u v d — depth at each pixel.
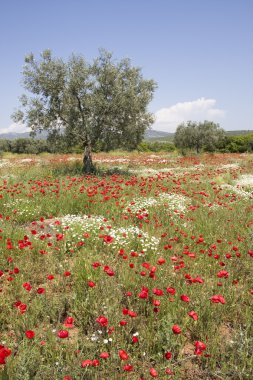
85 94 19.25
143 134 21.08
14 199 10.73
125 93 19.33
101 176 18.05
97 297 4.82
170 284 5.34
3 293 5.15
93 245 7.12
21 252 6.57
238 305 4.87
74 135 19.81
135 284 5.22
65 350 3.84
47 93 19.22
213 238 7.75
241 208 10.55
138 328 4.31
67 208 10.23
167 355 3.47
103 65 19.50
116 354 3.75
